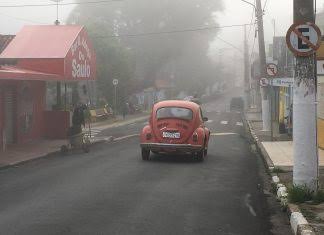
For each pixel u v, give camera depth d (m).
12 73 18.53
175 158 18.28
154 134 17.25
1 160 17.06
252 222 9.02
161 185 12.55
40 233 7.96
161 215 9.32
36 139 24.95
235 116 53.41
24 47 24.98
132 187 12.18
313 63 10.27
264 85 29.55
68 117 25.45
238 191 12.01
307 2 10.21
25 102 23.72
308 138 10.28
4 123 21.05
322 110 19.98
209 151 21.08
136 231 8.16
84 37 27.02
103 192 11.48
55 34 25.89
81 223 8.62
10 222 8.65
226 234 8.14
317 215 8.88
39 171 14.98
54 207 9.85
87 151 20.52
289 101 29.27
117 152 20.52
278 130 30.97
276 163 16.33
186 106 17.53
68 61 24.61
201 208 10.02
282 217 9.47
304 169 10.27
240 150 21.83
